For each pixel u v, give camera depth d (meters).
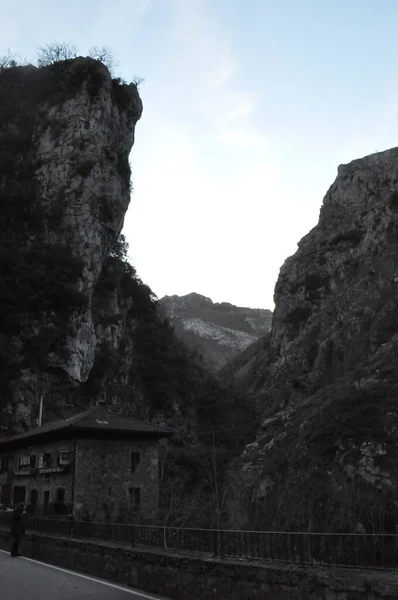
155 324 102.31
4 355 59.16
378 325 86.31
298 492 35.75
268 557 8.98
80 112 81.62
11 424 56.94
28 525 19.19
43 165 78.69
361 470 35.56
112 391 77.56
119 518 25.34
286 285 135.75
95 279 76.69
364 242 119.00
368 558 7.64
